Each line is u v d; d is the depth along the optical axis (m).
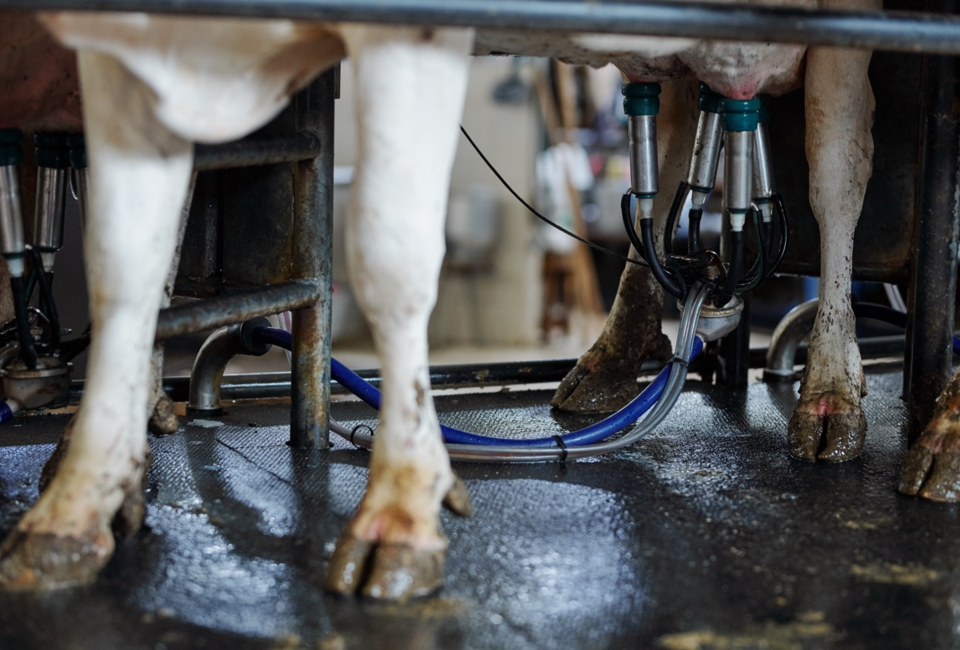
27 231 2.55
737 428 2.81
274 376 3.14
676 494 2.23
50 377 2.35
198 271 2.63
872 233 3.01
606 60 2.34
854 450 2.49
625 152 8.02
